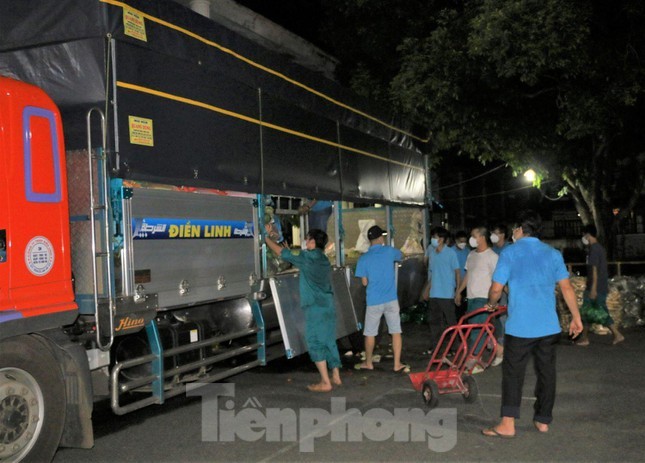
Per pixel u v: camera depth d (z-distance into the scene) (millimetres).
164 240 5480
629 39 11719
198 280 5871
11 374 4363
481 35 10789
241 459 4902
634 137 15078
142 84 5285
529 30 10500
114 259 4988
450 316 9070
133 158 5141
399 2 14016
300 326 7191
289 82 7539
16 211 4340
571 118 11938
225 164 6266
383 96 14688
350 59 15867
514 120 13406
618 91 11484
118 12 5070
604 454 4859
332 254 8750
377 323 7961
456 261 9047
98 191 4930
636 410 5988
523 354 5207
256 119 6848
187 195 5777
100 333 4953
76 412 4773
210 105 6098
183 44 5770
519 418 5789
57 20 5027
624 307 10883
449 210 29547
